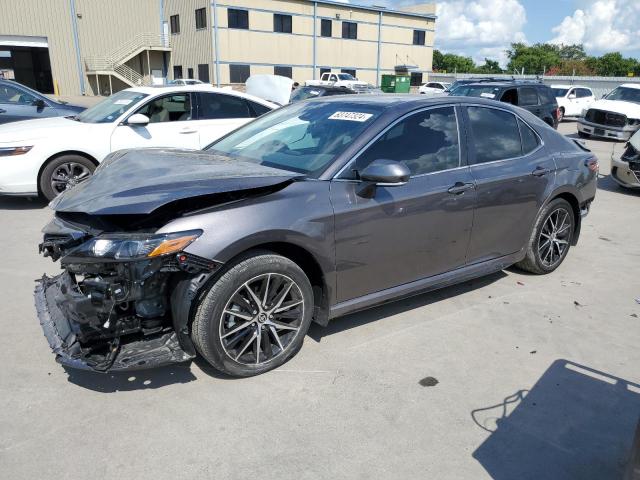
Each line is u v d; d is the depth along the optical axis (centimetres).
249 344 312
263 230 295
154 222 288
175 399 297
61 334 296
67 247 296
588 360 350
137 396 299
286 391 306
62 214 312
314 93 1867
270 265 304
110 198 283
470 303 433
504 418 288
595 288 474
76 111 1228
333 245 326
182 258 272
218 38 3831
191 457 253
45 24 3838
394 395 305
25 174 666
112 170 342
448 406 297
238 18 3884
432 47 5047
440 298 442
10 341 354
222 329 297
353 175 337
